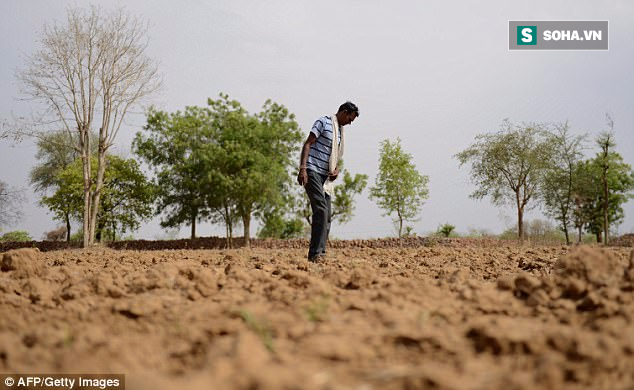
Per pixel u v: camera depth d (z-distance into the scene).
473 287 3.54
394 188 26.58
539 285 3.33
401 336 2.30
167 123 30.48
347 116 7.05
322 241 6.98
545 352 2.18
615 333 2.35
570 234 29.12
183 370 2.18
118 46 26.11
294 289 3.73
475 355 2.21
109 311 3.03
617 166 29.44
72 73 25.91
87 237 26.05
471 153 27.50
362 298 3.17
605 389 1.88
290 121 30.45
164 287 3.78
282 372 1.83
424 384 1.85
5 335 2.49
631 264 3.53
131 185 30.95
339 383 1.88
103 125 26.61
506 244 22.38
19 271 4.67
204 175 27.70
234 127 28.67
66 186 31.05
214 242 27.88
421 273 5.49
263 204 28.36
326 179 7.09
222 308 3.00
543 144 26.52
